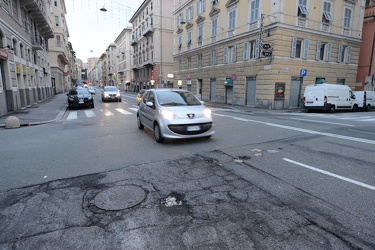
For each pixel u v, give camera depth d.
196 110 7.01
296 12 19.14
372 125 10.53
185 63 33.47
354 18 22.73
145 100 8.68
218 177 4.36
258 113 16.67
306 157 5.55
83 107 18.91
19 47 17.23
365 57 25.16
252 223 2.94
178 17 34.66
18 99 16.25
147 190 3.82
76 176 4.42
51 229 2.82
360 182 4.11
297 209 3.25
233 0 22.78
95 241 2.61
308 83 20.86
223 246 2.53
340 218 3.02
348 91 18.52
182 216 3.09
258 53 20.20
